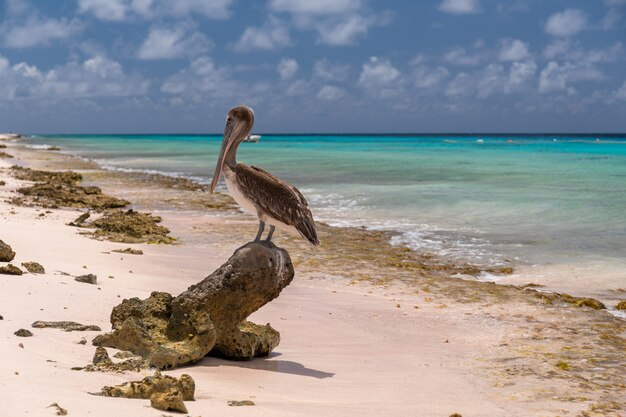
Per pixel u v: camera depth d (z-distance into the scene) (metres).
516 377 8.61
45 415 5.11
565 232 20.16
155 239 18.22
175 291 11.74
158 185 35.84
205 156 71.25
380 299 12.72
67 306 9.48
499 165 51.97
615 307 12.43
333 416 6.44
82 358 7.24
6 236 15.29
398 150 88.38
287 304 12.02
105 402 5.73
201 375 7.54
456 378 8.48
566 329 10.96
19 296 9.57
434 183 35.72
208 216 23.80
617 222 21.70
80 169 48.59
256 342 8.65
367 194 30.56
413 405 7.30
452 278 14.77
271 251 8.37
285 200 8.16
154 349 7.68
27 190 27.78
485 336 10.52
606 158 63.53
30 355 6.93
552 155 71.31
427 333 10.61
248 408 6.29
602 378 8.66
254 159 62.50
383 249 17.95
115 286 11.52
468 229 21.02
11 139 154.38
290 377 7.95
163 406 5.80
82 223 20.42
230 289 8.24
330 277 14.62
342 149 93.50
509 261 16.52
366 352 9.48
